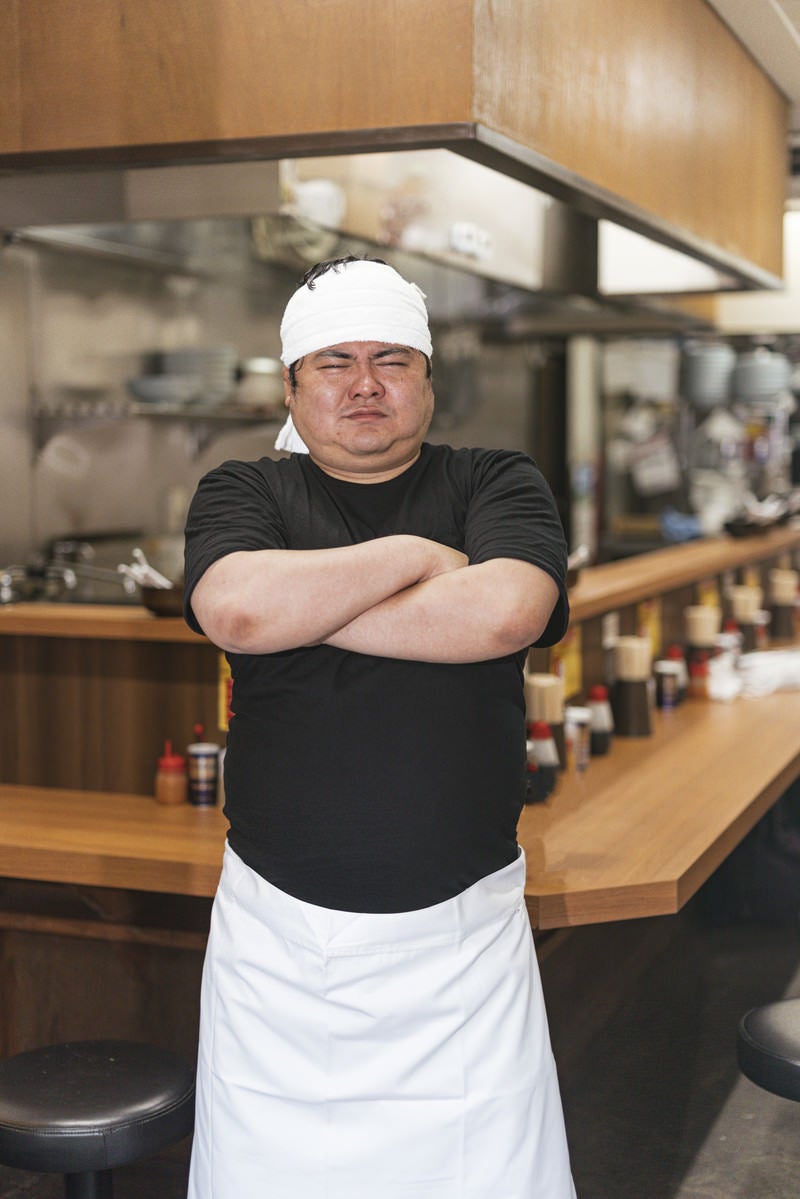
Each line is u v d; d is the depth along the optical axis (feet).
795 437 25.93
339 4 7.83
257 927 6.29
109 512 17.16
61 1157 6.59
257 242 14.15
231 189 10.16
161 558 17.39
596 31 9.25
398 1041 6.17
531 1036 6.40
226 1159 6.39
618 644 12.09
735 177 12.75
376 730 6.01
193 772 9.43
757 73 13.30
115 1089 6.95
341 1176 6.22
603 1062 10.25
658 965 11.37
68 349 16.40
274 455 18.38
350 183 11.07
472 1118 6.19
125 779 9.80
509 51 8.00
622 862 8.22
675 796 9.88
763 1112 11.03
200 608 5.95
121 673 9.73
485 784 6.17
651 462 27.63
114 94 8.37
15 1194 9.37
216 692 9.54
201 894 8.15
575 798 9.85
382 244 11.76
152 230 14.29
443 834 6.07
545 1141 6.39
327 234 12.65
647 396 27.04
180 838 8.66
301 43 7.95
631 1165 10.09
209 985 6.54
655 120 10.44
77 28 8.40
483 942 6.23
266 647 5.85
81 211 10.48
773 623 18.02
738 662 14.69
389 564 5.86
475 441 23.67
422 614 5.87
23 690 9.95
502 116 7.94
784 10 11.49
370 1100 6.20
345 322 6.16
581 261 16.17
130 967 9.11
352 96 7.86
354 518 6.38
